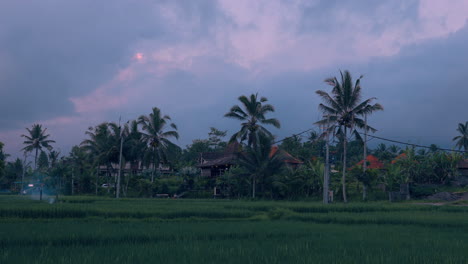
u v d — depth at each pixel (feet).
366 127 143.95
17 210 60.85
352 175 151.64
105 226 49.62
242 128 157.38
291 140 247.29
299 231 47.26
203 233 44.11
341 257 31.04
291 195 154.92
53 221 57.16
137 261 29.17
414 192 151.23
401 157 175.52
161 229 47.11
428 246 36.65
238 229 48.16
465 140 262.67
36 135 257.14
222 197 167.22
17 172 299.58
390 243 38.42
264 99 158.61
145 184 180.65
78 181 208.85
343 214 73.36
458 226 56.03
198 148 303.68
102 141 188.24
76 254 31.53
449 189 154.10
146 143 190.49
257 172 149.38
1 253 31.78
